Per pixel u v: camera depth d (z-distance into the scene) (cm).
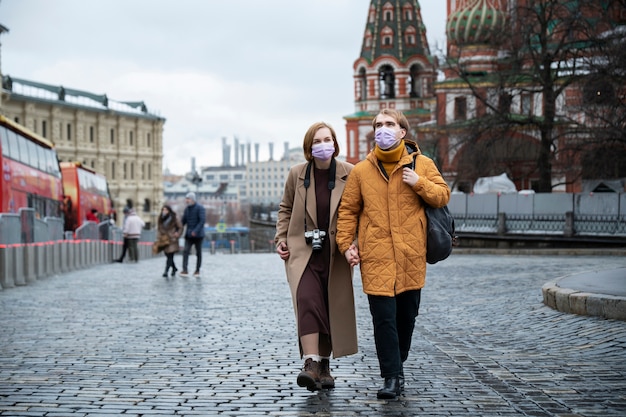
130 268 3052
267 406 676
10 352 953
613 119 4072
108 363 877
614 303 1137
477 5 7244
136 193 13100
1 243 1967
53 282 2191
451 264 2683
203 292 1784
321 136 738
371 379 790
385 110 709
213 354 933
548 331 1091
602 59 4166
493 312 1327
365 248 703
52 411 659
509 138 5194
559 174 4897
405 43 10131
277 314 1333
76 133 11631
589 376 787
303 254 742
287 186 765
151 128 13438
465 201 4462
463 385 750
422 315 1316
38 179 3441
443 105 6456
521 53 4831
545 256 3281
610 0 4300
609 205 3756
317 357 718
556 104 5306
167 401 694
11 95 10250
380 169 705
